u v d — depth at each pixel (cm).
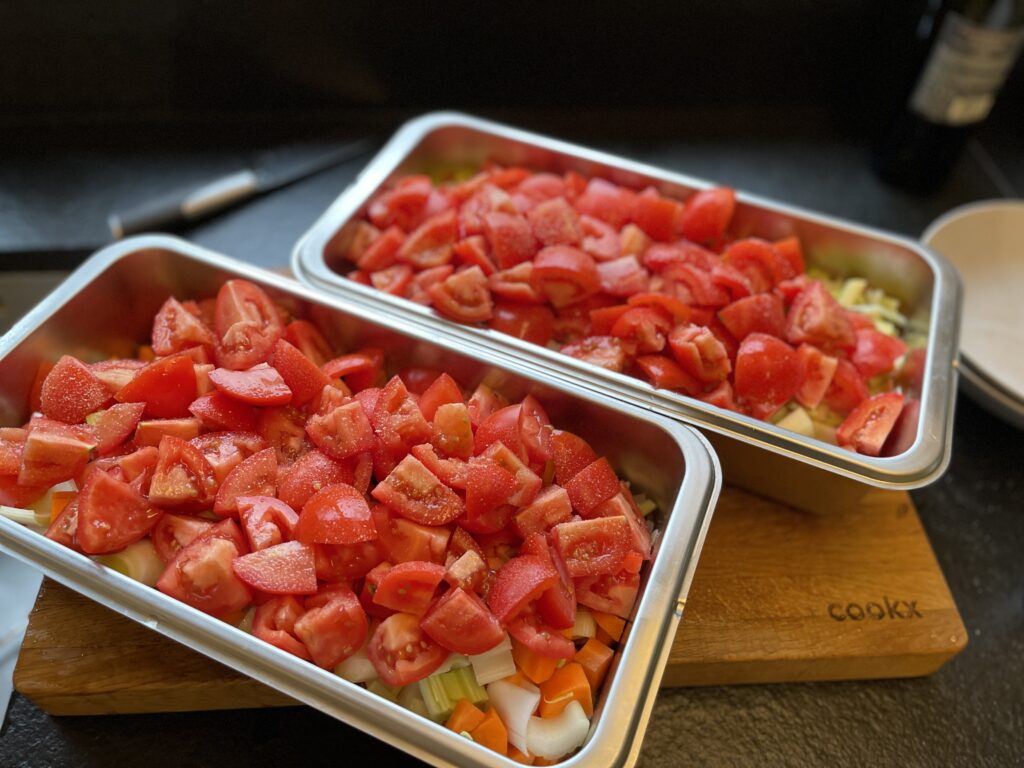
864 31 66
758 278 53
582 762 34
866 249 54
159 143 63
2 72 60
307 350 46
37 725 42
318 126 65
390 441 42
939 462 43
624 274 51
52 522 40
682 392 48
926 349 48
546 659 39
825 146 68
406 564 38
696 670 44
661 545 39
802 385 49
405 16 62
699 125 69
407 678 38
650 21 64
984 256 60
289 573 38
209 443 43
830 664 44
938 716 45
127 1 58
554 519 41
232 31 61
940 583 47
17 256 56
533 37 64
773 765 43
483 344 47
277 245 58
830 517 49
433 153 58
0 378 43
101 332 47
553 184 56
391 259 52
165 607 36
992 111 71
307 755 42
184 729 43
